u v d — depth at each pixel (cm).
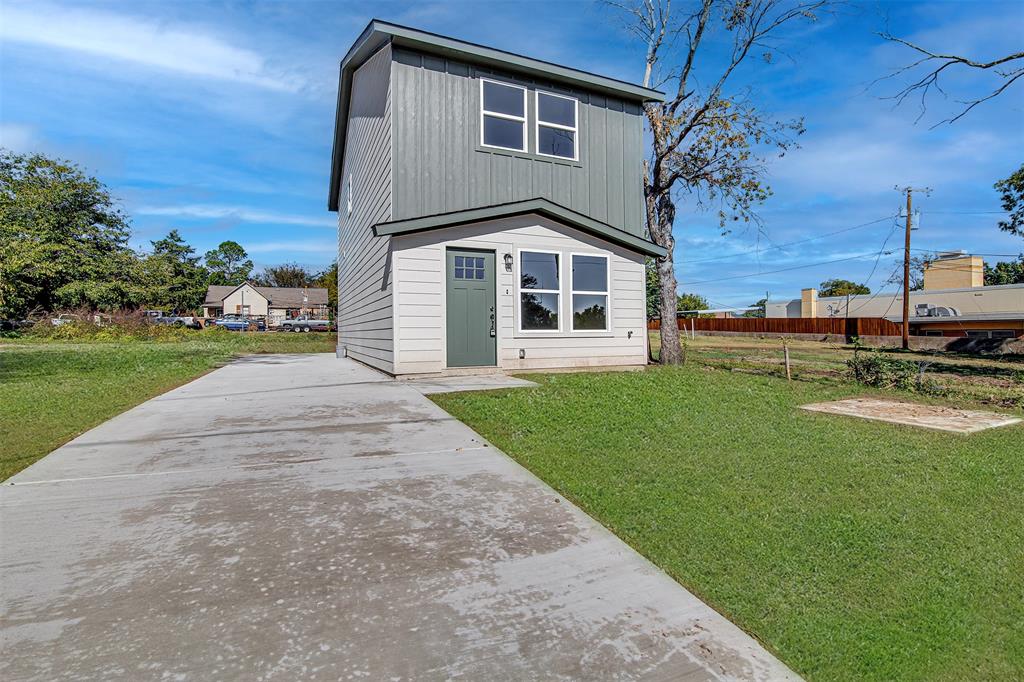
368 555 252
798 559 279
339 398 670
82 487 339
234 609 204
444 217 877
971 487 395
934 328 2859
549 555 258
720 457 452
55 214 2778
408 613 205
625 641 193
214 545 259
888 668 201
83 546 257
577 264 1018
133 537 267
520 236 962
